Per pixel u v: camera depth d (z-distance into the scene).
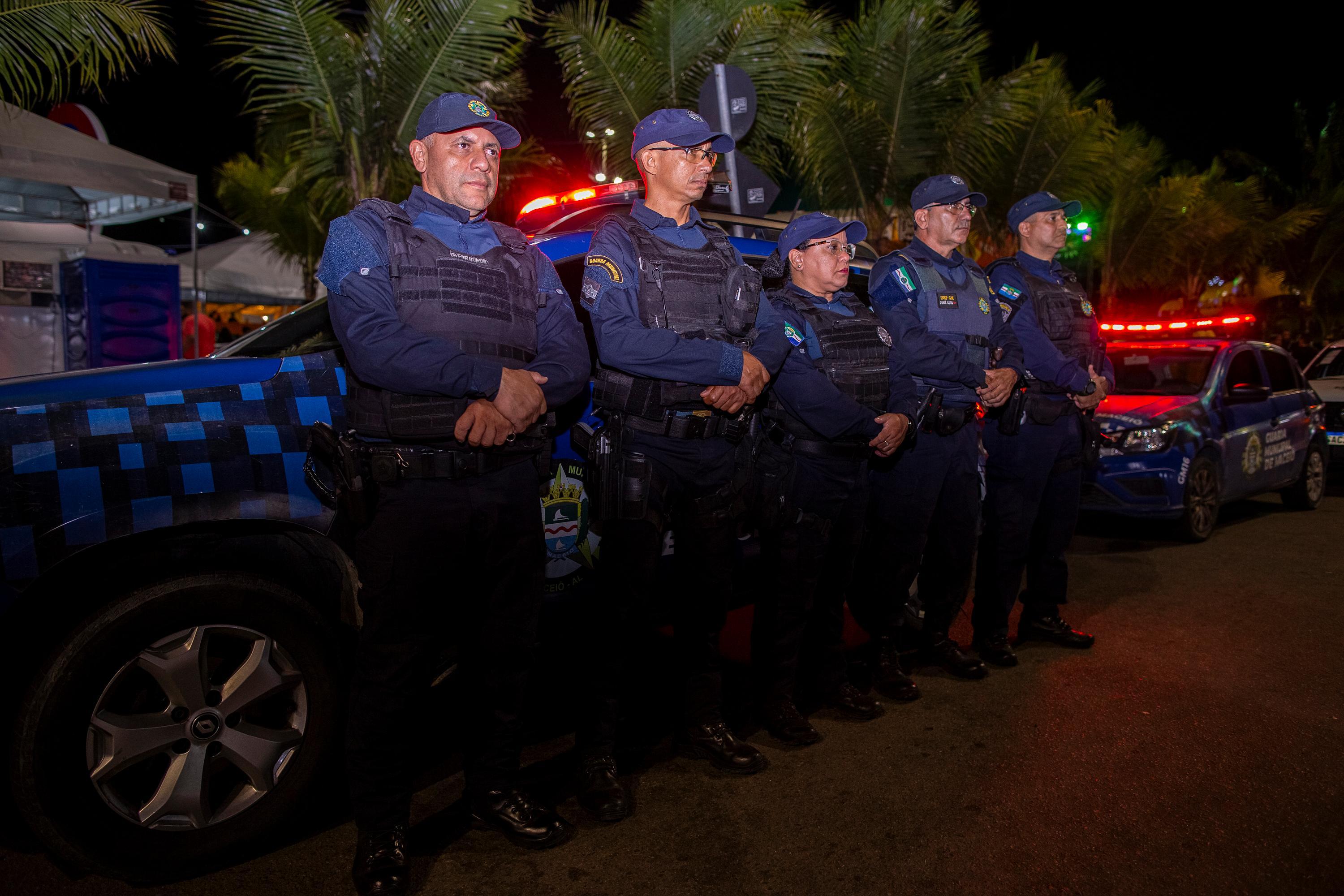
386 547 2.14
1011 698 3.42
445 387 2.05
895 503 3.23
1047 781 2.75
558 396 2.30
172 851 2.23
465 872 2.31
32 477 2.10
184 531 2.27
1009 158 10.81
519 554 2.31
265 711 2.48
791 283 3.03
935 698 3.44
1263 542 6.27
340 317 2.11
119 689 2.27
